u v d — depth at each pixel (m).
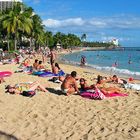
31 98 14.38
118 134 9.46
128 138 9.09
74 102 13.79
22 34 79.00
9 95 14.88
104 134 9.48
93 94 14.55
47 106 12.96
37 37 92.06
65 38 172.12
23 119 10.98
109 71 36.53
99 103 13.71
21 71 25.17
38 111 12.10
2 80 18.91
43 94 15.32
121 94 15.59
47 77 21.91
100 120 10.99
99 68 41.22
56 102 13.73
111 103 13.74
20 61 39.59
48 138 9.12
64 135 9.39
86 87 15.84
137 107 13.01
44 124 10.46
